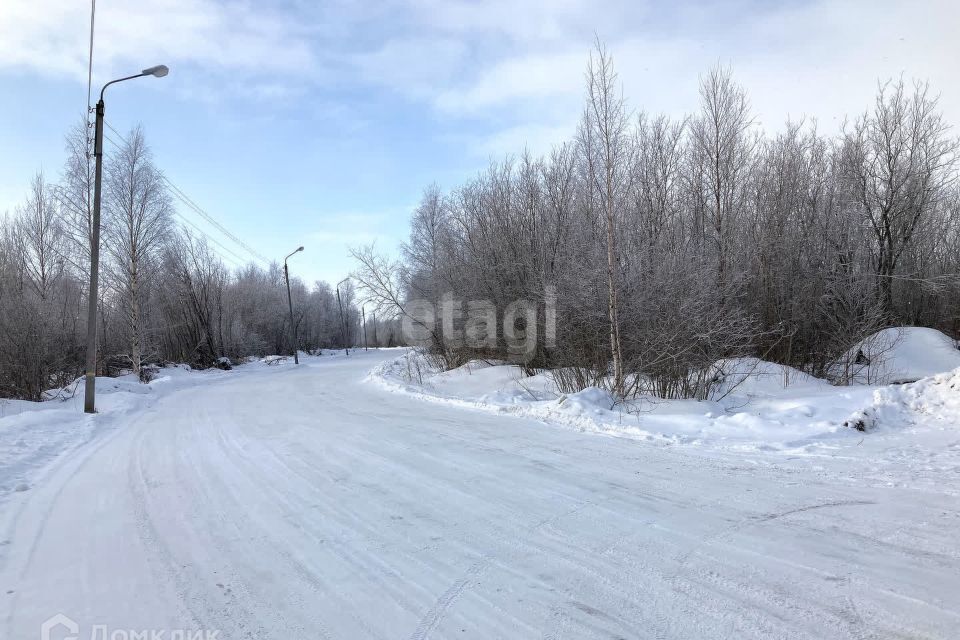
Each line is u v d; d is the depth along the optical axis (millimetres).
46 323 18172
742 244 18391
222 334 43312
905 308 22438
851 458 6355
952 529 4129
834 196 20562
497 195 19828
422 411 12031
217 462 7242
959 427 7254
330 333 75875
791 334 15773
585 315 12531
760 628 2840
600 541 4137
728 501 4996
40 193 27969
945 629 2773
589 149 13047
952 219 25156
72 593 3469
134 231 26641
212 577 3678
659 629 2867
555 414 10289
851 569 3504
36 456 7965
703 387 11609
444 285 21531
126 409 13914
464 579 3553
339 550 4098
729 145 19781
